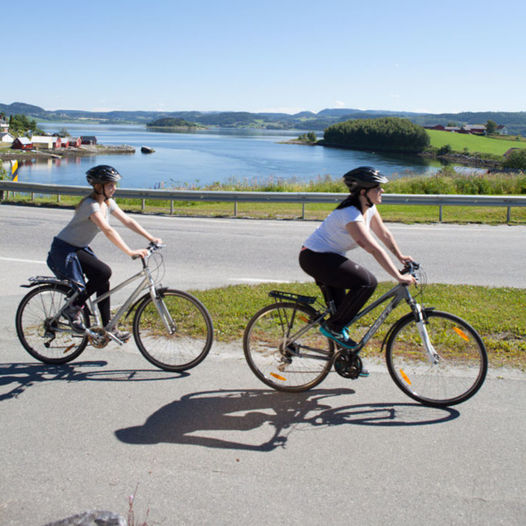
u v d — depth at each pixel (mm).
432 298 6191
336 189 20297
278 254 9727
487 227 13312
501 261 9133
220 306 5785
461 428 3389
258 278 7852
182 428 3391
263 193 15250
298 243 10867
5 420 3465
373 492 2734
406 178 21141
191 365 4305
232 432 3348
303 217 14945
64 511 2580
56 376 4191
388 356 3834
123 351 4715
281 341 3990
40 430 3342
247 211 16469
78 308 4324
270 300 6027
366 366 4348
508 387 3926
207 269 8453
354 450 3141
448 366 4148
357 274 3639
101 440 3230
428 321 3809
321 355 3912
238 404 3742
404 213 16047
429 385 3881
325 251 3699
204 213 15820
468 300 6090
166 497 2691
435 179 19828
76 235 4223
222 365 4387
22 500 2662
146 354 4410
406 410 3652
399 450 3135
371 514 2564
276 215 15445
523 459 3031
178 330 4746
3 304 6250
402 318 3803
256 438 3277
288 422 3488
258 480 2838
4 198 18625
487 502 2654
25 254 9266
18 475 2867
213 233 12055
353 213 3557
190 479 2844
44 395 3840
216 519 2525
